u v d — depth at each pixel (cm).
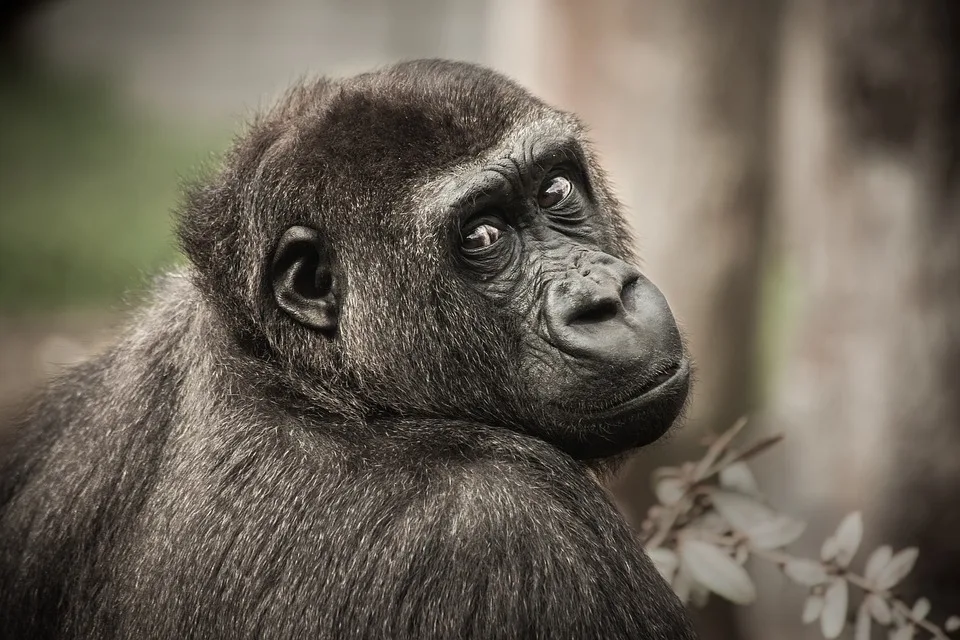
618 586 841
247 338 926
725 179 1917
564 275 934
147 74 6022
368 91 945
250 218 927
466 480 834
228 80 6191
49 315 3331
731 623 1947
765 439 1102
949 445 1827
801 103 2034
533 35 1917
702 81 1880
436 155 926
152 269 1175
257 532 833
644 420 899
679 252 1923
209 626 823
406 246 917
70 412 1034
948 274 1822
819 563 1020
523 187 949
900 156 1841
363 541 810
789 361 2145
